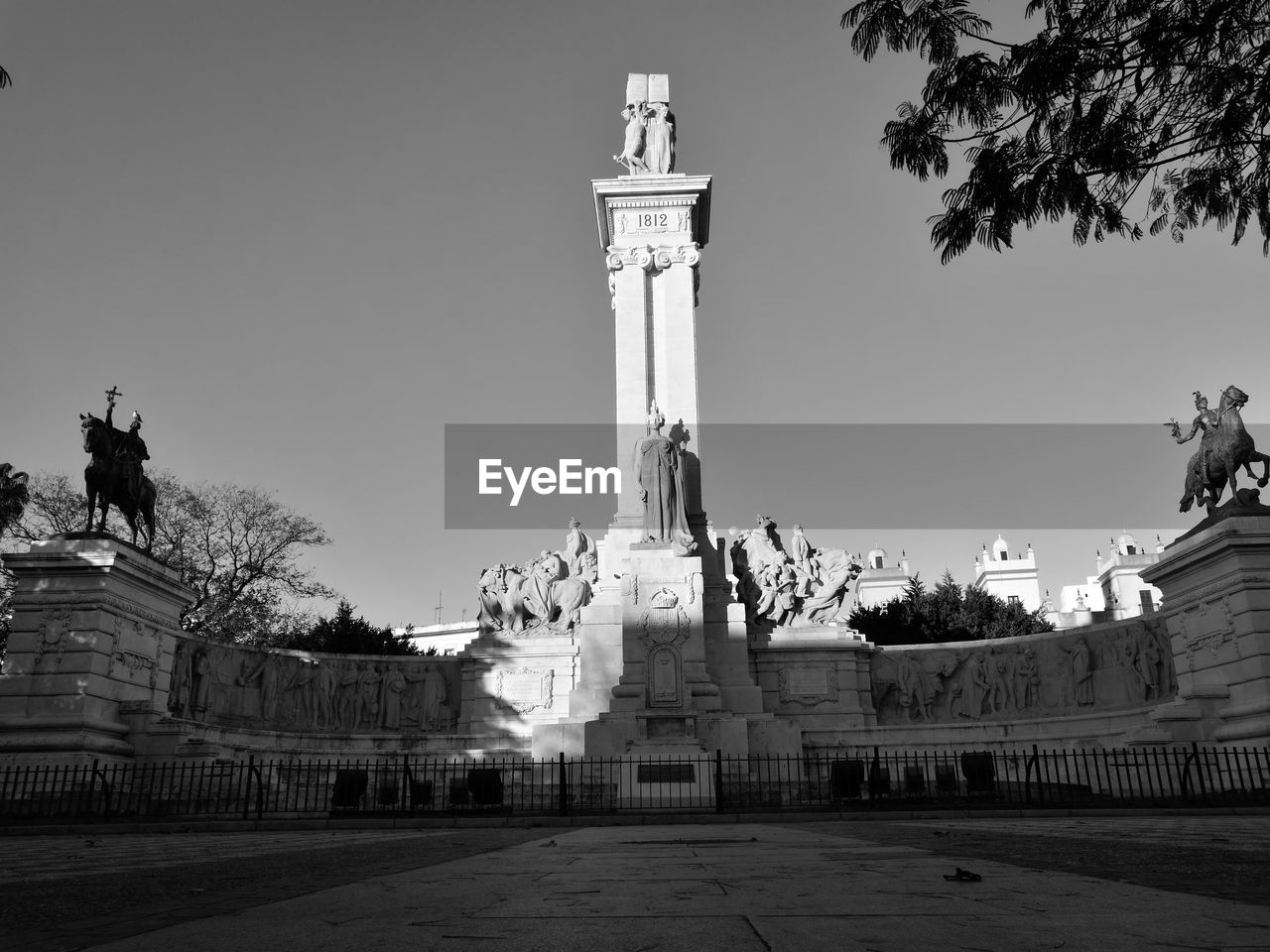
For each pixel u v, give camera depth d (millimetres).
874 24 9852
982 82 9773
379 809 20484
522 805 20891
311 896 5895
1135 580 80375
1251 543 23297
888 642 57000
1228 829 12328
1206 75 9367
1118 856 8219
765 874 7004
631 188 37688
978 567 102188
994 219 10438
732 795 24641
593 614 31250
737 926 4418
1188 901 5102
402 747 32500
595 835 13508
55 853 10859
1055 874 6738
